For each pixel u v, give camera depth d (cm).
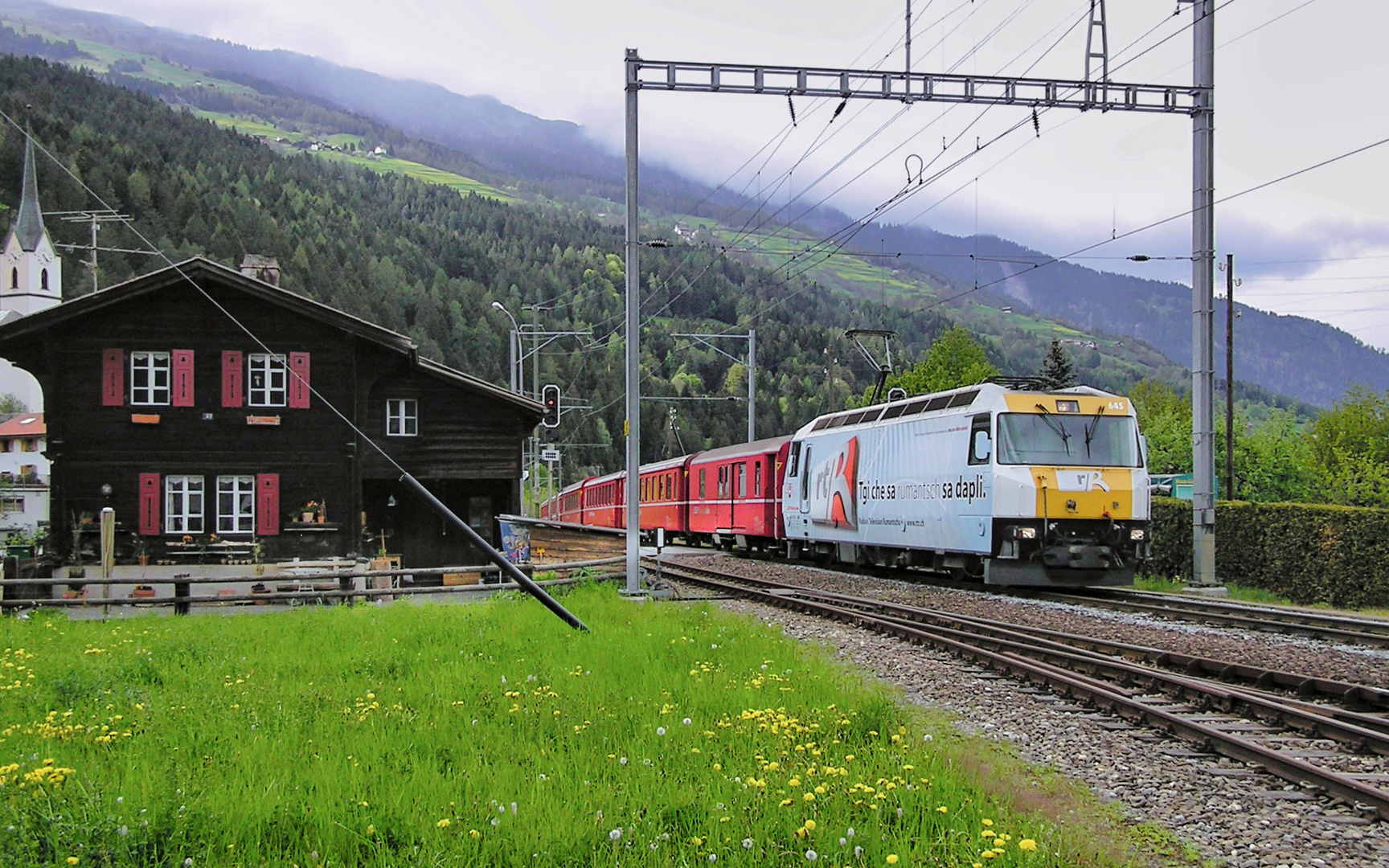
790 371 10800
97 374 2638
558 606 1323
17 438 6644
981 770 730
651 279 12256
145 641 1344
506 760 705
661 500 4581
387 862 529
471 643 1251
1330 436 5034
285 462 2698
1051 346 5744
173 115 14912
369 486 3058
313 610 1720
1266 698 930
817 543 2984
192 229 10862
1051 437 2009
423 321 10875
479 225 17312
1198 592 2169
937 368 5434
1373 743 804
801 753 726
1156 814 661
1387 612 2064
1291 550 2300
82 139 11162
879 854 539
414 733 781
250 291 2645
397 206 17362
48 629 1495
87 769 687
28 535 3084
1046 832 595
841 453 2762
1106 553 1983
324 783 645
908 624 1468
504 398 2953
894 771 684
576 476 9044
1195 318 2209
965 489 2091
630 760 704
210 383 2675
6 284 8519
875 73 1931
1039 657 1244
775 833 570
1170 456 4219
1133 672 1087
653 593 1973
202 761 716
